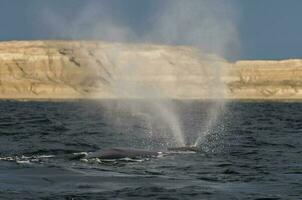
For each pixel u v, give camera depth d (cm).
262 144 10788
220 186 6019
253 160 8250
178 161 7975
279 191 5750
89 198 5328
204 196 5475
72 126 15788
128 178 6462
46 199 5259
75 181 6238
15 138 11781
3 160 8012
